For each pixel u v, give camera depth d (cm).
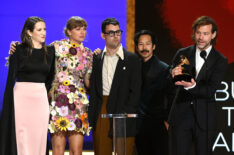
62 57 1549
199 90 1420
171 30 2056
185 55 1499
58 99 1523
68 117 1518
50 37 2164
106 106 1512
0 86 2155
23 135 1477
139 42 1694
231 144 2045
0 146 1453
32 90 1483
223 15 2052
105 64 1545
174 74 1392
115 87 1509
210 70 1461
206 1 2055
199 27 1451
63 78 1541
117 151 1180
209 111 1443
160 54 2059
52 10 2162
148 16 2066
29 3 2162
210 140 1434
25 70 1483
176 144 1452
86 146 2162
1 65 2158
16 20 2161
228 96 2053
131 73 1533
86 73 1578
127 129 1492
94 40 2162
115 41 1521
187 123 1443
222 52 2059
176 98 1464
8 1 2162
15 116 1475
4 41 2164
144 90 1650
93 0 2159
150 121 1633
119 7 2150
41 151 1498
